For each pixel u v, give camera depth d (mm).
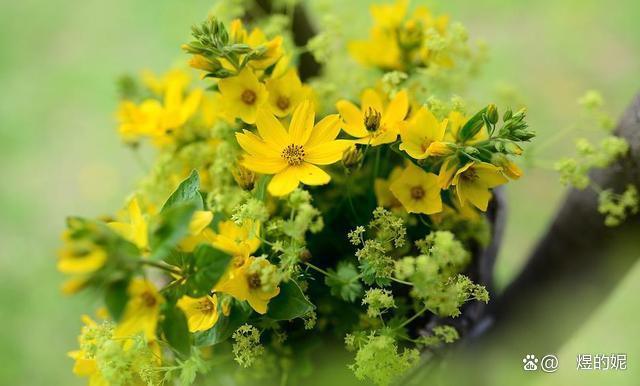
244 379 576
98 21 1583
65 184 1395
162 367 550
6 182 1407
